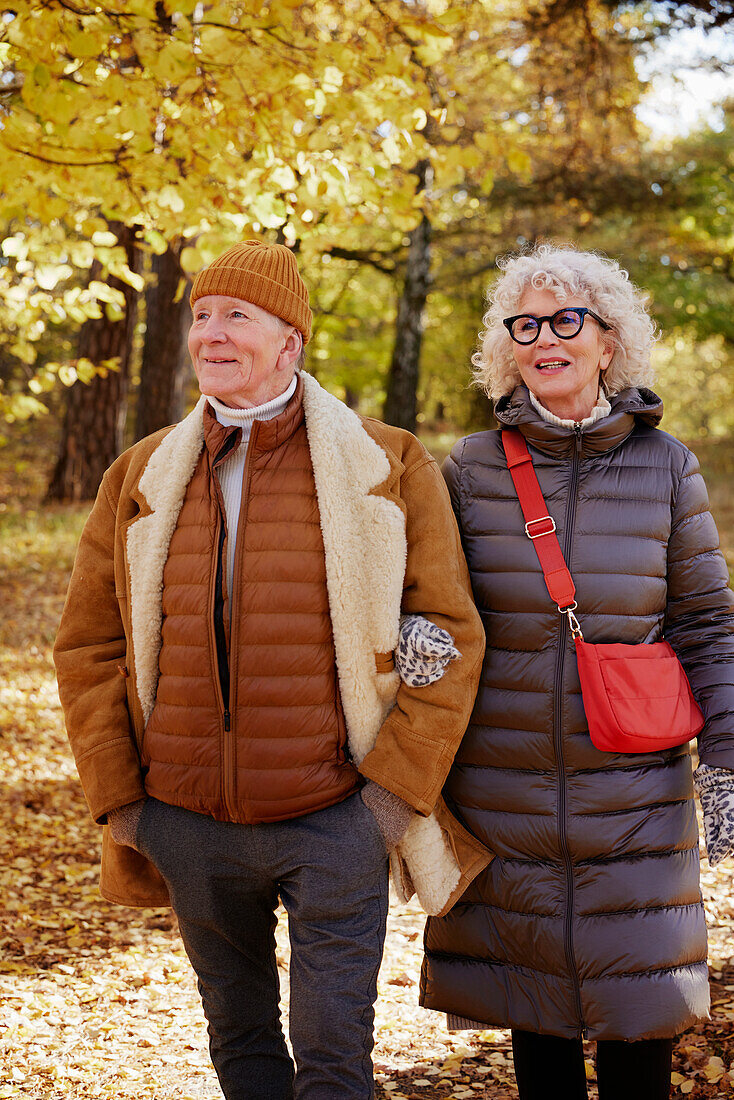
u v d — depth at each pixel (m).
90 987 3.45
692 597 2.28
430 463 2.24
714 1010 3.01
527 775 2.21
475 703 2.25
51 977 3.54
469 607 2.15
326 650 2.09
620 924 2.15
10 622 8.79
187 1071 2.85
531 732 2.20
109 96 3.56
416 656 2.08
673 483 2.28
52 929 4.00
